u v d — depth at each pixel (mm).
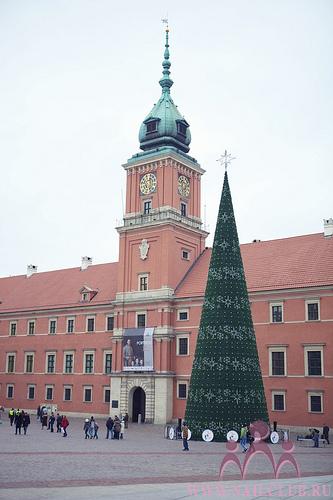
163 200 77688
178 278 76312
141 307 76688
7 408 93000
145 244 78000
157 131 80688
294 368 62312
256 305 66625
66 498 18844
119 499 18625
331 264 64312
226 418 48125
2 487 21531
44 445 41375
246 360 49875
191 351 71562
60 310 88938
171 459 35094
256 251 73750
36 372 90375
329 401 59219
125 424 70625
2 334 97188
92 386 82188
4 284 106312
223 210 53969
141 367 74250
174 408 71688
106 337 82188
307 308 62844
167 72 84562
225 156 56000
